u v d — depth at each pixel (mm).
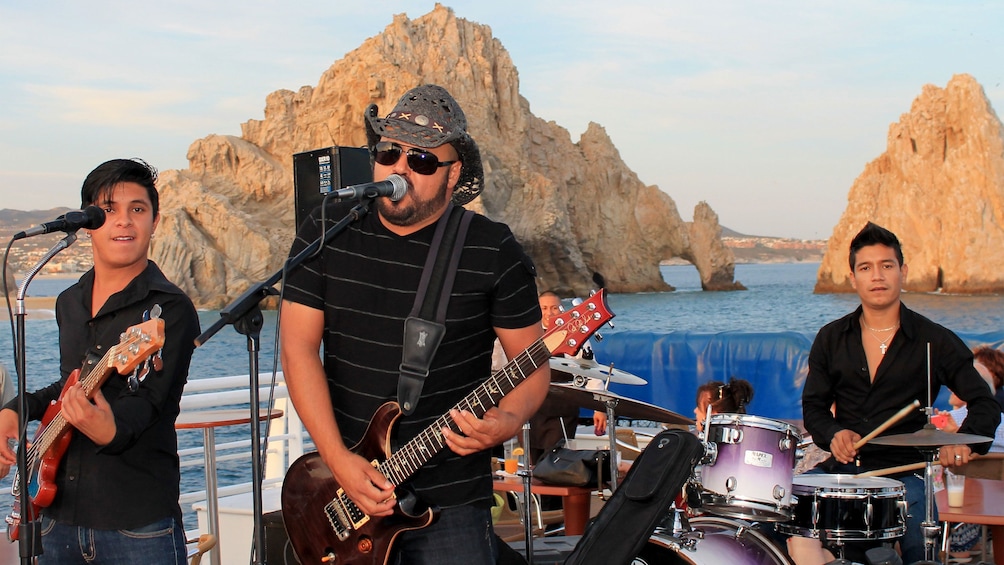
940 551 4359
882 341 4551
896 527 3859
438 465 3031
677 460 3521
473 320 3010
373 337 2998
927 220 70188
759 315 59469
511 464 4469
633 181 89875
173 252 60531
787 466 3814
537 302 3127
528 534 4086
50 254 3023
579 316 2906
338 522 3145
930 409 4012
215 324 2918
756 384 7199
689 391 7512
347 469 2930
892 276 4457
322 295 3064
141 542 3092
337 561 3152
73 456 3076
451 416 2914
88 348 3201
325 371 3113
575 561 3436
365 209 2979
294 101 70250
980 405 4352
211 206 63156
